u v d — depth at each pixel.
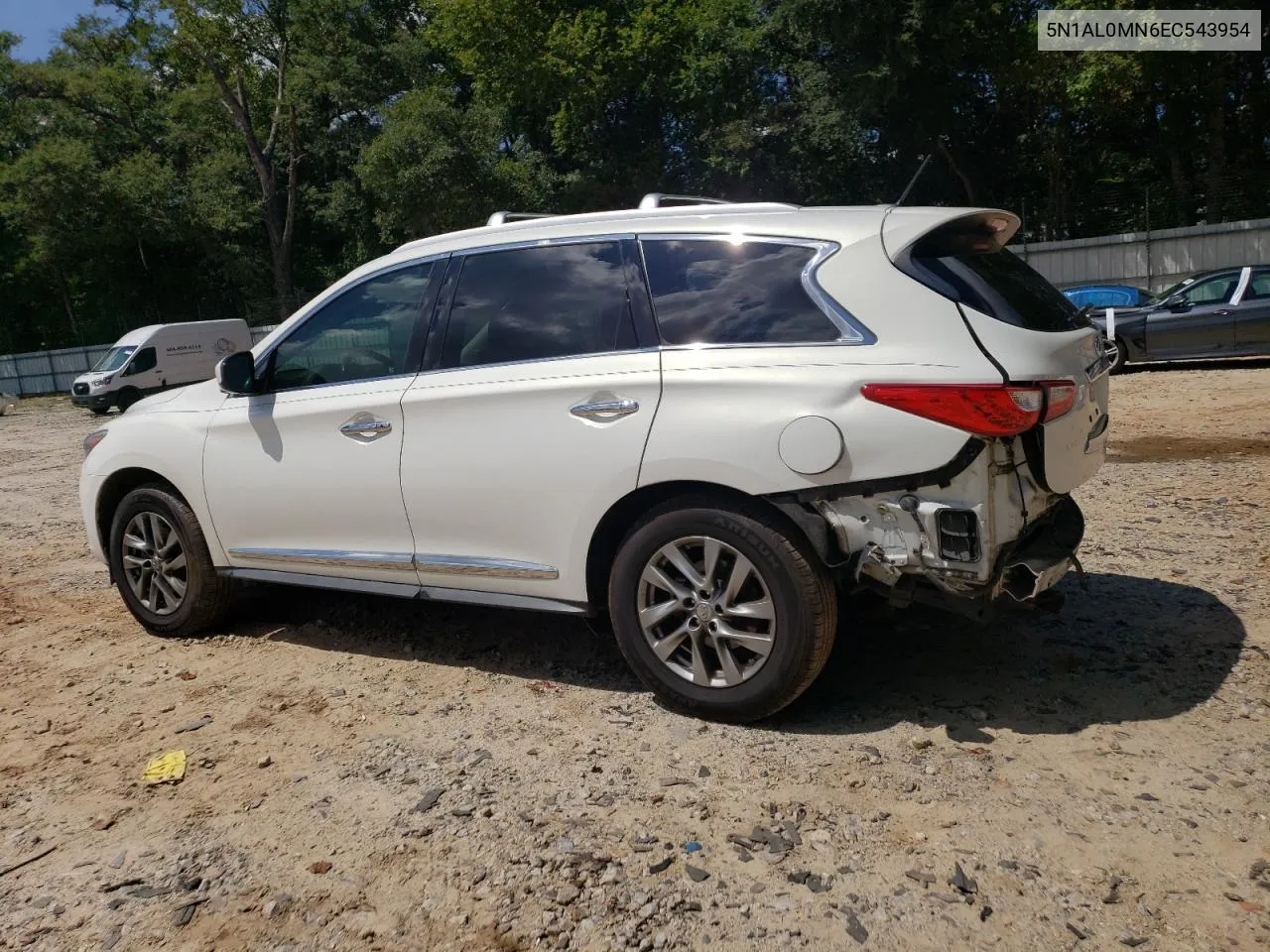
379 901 2.62
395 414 4.05
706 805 3.01
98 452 5.03
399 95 37.12
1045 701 3.60
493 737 3.57
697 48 30.05
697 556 3.54
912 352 3.19
